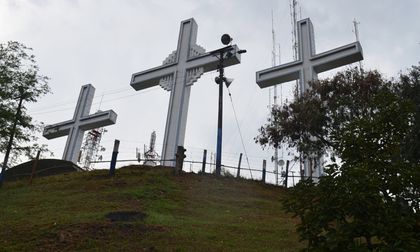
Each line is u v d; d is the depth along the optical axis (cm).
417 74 1811
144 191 1747
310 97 2250
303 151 2223
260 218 1481
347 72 2225
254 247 1105
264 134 2345
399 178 616
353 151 674
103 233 1155
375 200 601
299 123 2223
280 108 2402
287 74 2619
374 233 574
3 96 2014
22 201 1647
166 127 2661
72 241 1091
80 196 1694
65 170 2703
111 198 1638
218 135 2308
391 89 1844
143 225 1232
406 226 572
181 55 2908
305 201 658
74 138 3131
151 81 2953
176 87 2789
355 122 714
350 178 621
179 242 1109
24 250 1033
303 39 2711
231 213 1552
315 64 2556
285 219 1495
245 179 2278
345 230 593
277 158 2659
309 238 631
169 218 1370
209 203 1689
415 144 1223
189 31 3017
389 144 673
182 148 2238
